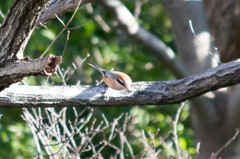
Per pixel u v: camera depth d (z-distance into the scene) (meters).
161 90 6.28
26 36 5.33
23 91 6.16
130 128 14.58
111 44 17.03
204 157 13.22
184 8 13.33
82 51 16.25
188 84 6.13
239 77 5.90
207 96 12.96
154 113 16.86
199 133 13.41
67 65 15.30
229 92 13.16
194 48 13.16
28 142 13.49
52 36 13.80
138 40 13.59
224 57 12.20
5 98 6.08
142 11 18.39
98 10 16.81
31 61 5.13
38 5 5.09
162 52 13.40
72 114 13.30
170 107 17.17
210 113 12.91
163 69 17.81
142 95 6.29
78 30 15.43
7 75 5.32
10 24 5.25
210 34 13.23
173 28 13.62
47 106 6.25
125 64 17.23
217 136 13.07
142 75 17.31
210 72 6.04
